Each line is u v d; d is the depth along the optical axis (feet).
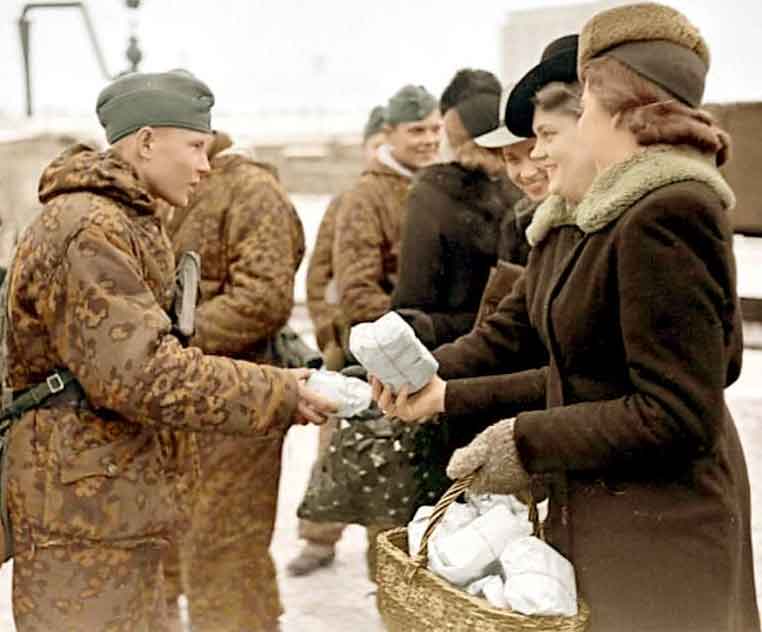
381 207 9.48
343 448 6.88
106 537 5.16
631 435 4.19
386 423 6.75
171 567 7.32
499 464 4.54
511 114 5.60
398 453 6.69
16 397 5.29
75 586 5.21
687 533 4.45
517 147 6.47
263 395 5.16
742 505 4.80
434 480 6.67
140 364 4.83
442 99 7.66
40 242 5.02
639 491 4.50
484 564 4.65
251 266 7.39
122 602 5.28
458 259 7.37
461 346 5.82
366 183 9.59
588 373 4.54
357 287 9.37
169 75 5.49
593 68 4.46
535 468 4.50
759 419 10.28
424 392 5.38
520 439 4.49
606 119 4.42
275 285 7.43
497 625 4.35
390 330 4.99
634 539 4.50
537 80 5.23
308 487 7.16
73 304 4.89
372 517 6.79
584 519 4.62
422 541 4.63
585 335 4.46
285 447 9.62
